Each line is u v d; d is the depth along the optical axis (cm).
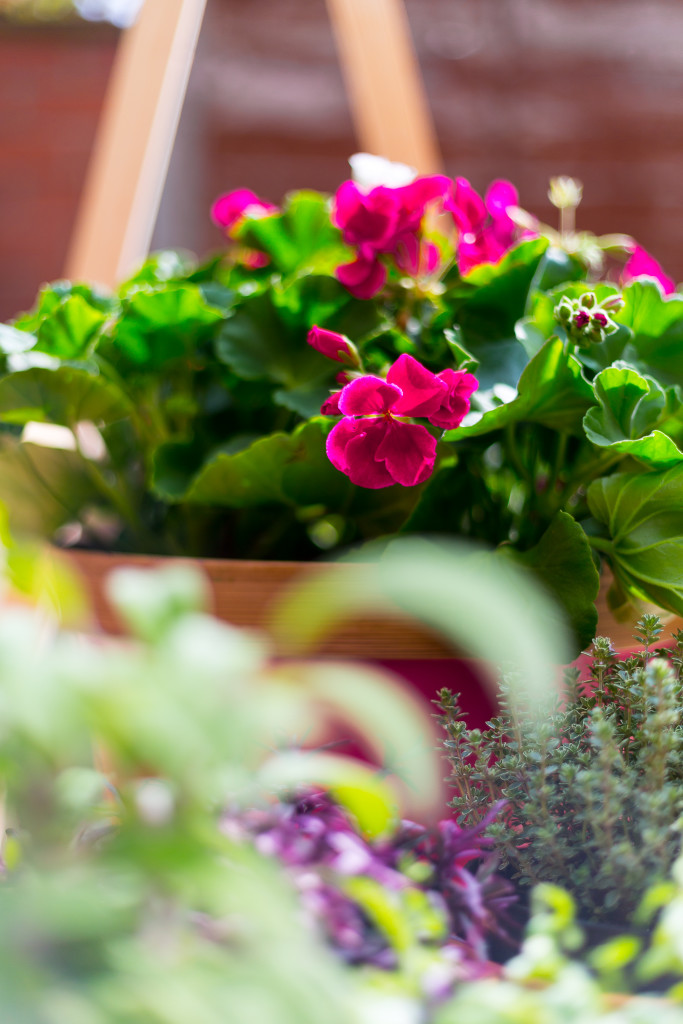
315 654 99
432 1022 57
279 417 110
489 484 105
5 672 47
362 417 95
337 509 104
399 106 122
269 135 296
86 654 51
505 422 100
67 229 302
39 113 299
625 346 102
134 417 109
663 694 88
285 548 106
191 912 63
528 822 90
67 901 44
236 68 294
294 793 88
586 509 102
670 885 75
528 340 100
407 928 69
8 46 296
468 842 88
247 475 102
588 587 96
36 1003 40
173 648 55
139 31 125
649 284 102
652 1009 67
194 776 53
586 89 289
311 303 106
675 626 101
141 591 64
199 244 300
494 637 55
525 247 103
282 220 112
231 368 106
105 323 107
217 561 99
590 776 87
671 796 87
